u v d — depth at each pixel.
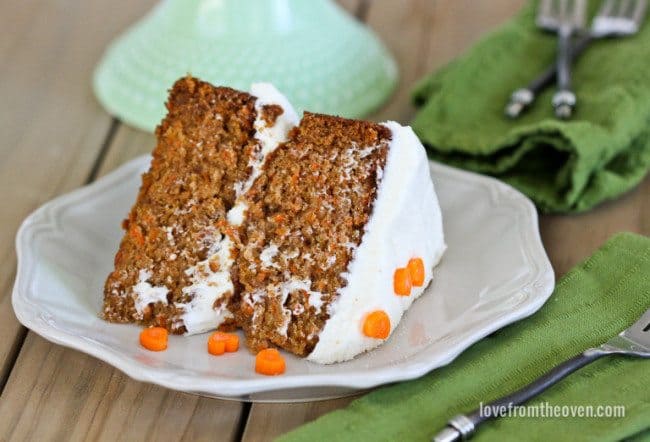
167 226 0.61
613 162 0.70
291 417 0.56
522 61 0.75
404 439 0.54
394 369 0.55
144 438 0.56
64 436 0.56
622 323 0.59
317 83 0.75
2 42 0.82
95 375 0.58
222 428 0.56
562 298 0.60
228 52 0.75
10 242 0.66
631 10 0.76
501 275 0.61
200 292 0.60
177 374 0.55
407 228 0.59
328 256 0.59
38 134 0.74
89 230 0.65
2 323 0.61
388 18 0.85
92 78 0.79
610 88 0.70
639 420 0.53
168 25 0.77
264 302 0.59
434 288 0.61
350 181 0.59
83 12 0.85
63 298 0.60
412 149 0.59
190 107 0.61
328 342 0.58
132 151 0.73
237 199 0.60
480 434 0.54
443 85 0.74
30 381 0.58
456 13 0.85
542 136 0.67
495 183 0.66
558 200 0.68
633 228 0.67
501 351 0.58
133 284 0.60
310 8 0.77
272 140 0.60
